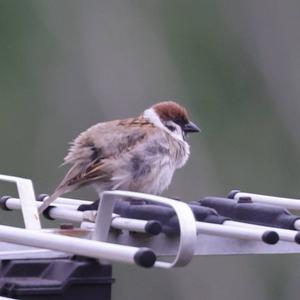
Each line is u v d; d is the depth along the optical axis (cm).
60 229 477
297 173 1479
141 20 1518
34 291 425
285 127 1510
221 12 1548
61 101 1464
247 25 1553
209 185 1428
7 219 1278
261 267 1411
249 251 476
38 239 388
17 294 424
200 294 1398
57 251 411
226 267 1398
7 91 1464
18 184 515
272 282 1414
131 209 467
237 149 1479
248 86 1529
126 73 1485
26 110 1455
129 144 638
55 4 1506
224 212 509
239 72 1531
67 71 1484
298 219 484
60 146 1435
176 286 1377
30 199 512
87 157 630
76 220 518
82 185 626
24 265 436
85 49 1495
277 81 1540
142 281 1364
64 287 427
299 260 1409
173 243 462
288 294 1401
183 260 381
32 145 1427
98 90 1472
